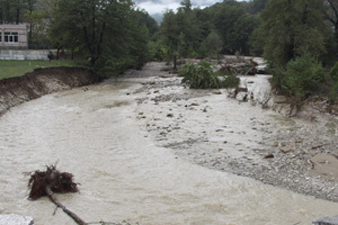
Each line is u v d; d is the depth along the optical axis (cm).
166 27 6806
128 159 1231
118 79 4191
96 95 2780
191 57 6994
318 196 930
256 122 1742
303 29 3375
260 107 2145
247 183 1019
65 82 3238
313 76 2262
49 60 4175
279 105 2162
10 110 2044
